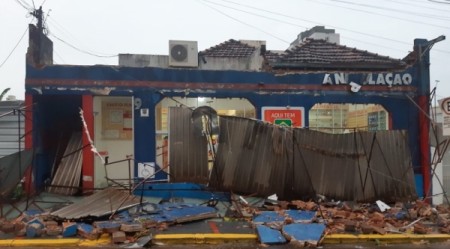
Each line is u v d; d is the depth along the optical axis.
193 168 10.95
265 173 10.75
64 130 14.08
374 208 10.66
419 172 13.34
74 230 8.34
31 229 8.23
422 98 13.47
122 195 10.05
